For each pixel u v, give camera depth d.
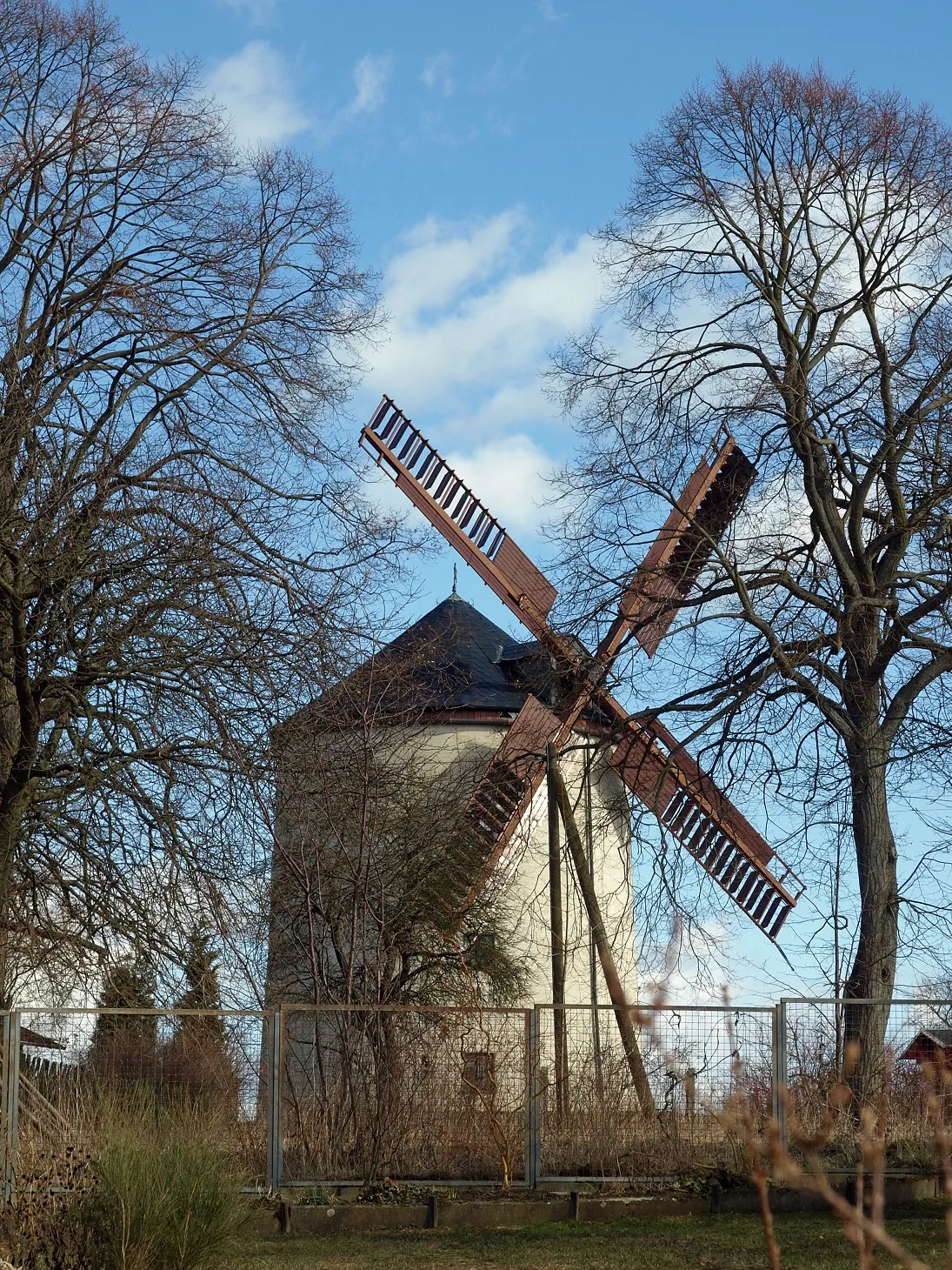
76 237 17.86
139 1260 9.28
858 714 19.48
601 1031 13.52
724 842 26.45
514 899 25.20
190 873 15.41
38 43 18.19
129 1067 12.30
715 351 22.39
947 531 18.98
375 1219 12.16
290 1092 13.38
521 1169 13.18
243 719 15.66
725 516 24.59
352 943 15.97
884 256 21.92
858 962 19.00
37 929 16.47
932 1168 13.02
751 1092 13.20
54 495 15.23
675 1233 11.65
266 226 19.42
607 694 20.69
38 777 15.98
